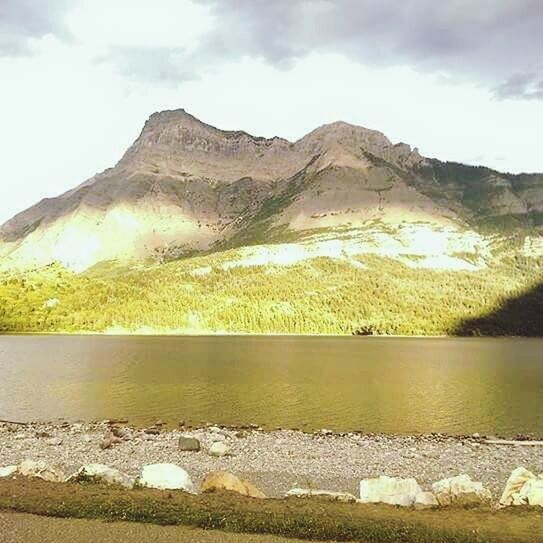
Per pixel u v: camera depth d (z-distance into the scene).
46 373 112.81
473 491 31.11
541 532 24.97
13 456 44.16
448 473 41.19
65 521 25.67
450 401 79.12
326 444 49.75
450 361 151.88
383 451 47.31
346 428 60.62
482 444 51.00
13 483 30.73
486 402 78.44
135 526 25.28
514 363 146.00
